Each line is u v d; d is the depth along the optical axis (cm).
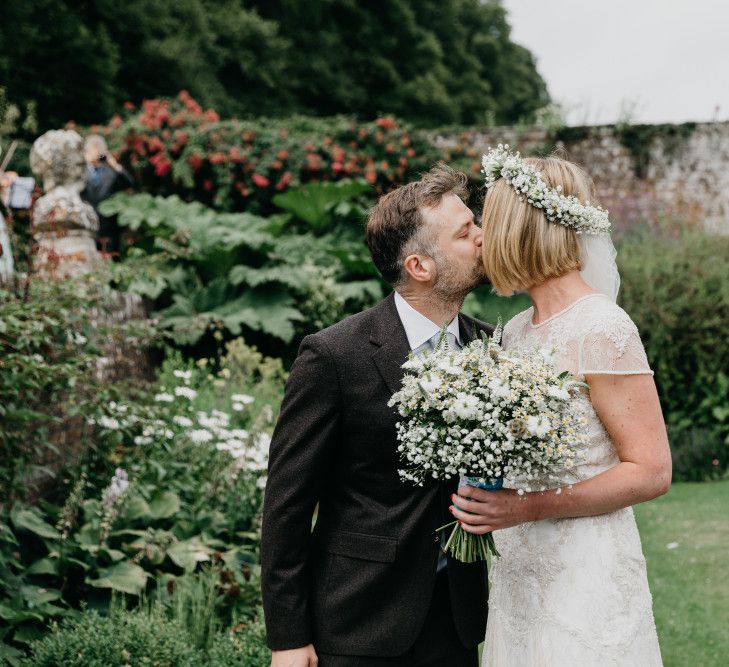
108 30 1527
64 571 338
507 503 182
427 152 1108
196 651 298
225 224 841
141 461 405
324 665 191
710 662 337
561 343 191
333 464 197
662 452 182
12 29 1262
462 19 2769
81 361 376
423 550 189
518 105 2931
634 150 1223
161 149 995
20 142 1039
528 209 194
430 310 204
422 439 179
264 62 1847
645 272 834
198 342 762
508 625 199
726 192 1198
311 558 198
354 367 191
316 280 806
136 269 477
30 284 381
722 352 801
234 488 411
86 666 266
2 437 320
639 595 188
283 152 999
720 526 554
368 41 2195
